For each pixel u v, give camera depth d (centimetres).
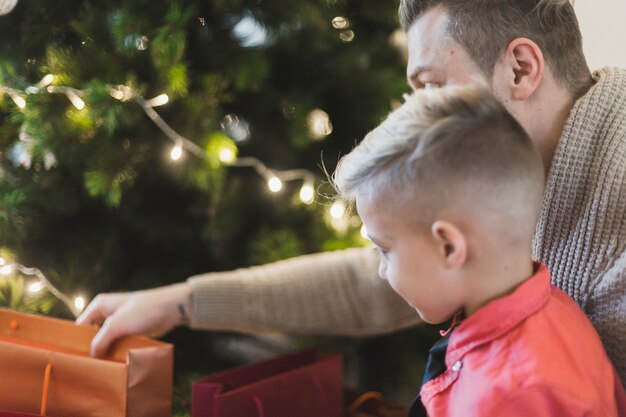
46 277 119
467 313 75
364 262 116
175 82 109
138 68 117
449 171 67
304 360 114
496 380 67
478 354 71
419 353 146
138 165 118
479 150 67
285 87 134
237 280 111
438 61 86
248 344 166
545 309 72
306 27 124
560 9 84
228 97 121
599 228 81
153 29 112
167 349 90
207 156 118
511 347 69
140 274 129
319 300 114
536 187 71
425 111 70
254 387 99
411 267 72
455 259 69
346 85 134
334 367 110
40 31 114
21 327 97
